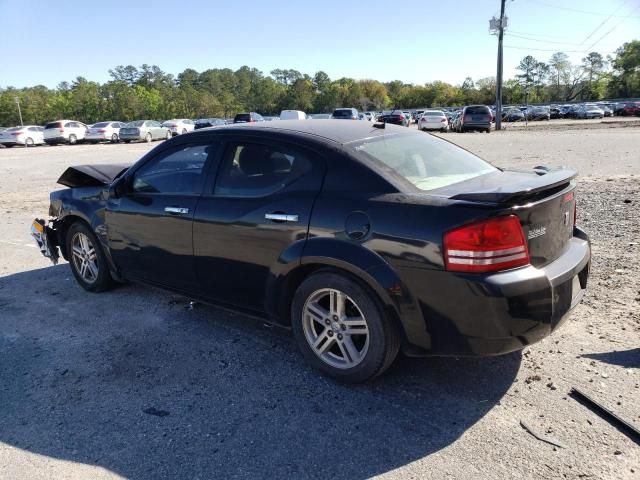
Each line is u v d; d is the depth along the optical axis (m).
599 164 12.47
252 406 3.21
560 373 3.38
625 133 23.48
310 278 3.38
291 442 2.86
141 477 2.63
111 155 22.86
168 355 3.89
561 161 13.38
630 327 3.93
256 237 3.59
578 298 3.30
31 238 7.78
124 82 101.62
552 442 2.75
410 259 2.95
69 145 35.16
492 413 3.03
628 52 117.62
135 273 4.71
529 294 2.82
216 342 4.08
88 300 5.09
